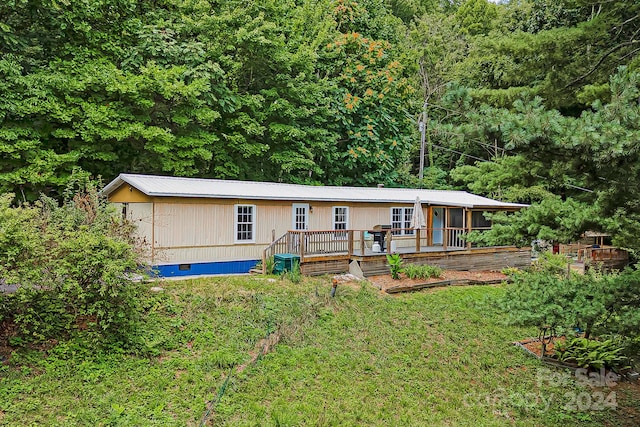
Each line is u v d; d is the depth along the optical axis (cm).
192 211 1483
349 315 1190
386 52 2841
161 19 1902
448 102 627
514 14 3017
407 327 1166
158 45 1836
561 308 634
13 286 870
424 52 3450
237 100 2064
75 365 753
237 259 1585
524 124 559
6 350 757
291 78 2289
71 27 1691
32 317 781
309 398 782
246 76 2280
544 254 1723
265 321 1044
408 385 884
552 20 1967
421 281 1628
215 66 1911
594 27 1024
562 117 575
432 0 4591
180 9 2061
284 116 2273
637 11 1048
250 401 742
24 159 1553
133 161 1903
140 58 1822
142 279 923
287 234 1616
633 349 673
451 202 2041
